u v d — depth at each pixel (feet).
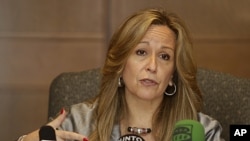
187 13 34.06
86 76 22.43
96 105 18.75
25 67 34.58
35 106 34.81
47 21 34.40
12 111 34.76
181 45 16.75
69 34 34.53
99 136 17.62
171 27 16.62
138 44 16.24
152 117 17.53
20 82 34.63
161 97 17.26
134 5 34.27
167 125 17.43
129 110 17.54
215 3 34.12
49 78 34.65
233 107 21.77
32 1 34.27
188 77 17.20
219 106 21.86
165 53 16.38
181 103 17.52
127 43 16.33
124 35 16.38
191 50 16.97
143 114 17.49
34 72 34.63
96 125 17.92
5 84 34.60
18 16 34.30
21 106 34.78
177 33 16.71
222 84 22.07
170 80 17.21
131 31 16.24
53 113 21.97
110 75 17.33
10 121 34.83
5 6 34.24
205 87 22.08
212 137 17.54
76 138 14.51
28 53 34.53
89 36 34.53
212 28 34.27
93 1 34.40
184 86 17.38
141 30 16.14
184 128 13.88
